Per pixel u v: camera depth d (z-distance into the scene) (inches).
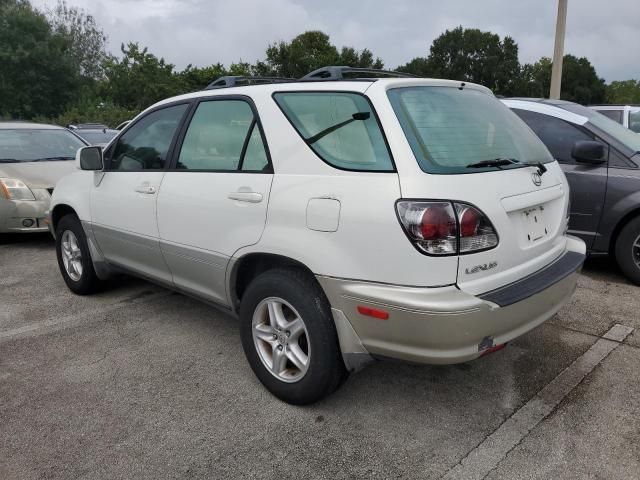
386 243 97.3
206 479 99.3
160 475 100.5
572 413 116.7
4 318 175.6
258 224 117.7
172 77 1354.6
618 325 160.7
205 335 160.1
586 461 101.7
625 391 124.7
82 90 1389.0
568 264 119.7
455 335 95.3
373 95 107.1
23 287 207.2
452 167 101.1
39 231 264.2
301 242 108.7
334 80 115.6
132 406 123.0
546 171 123.7
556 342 150.0
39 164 279.6
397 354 101.0
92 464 103.7
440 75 2237.9
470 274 97.7
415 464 102.0
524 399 122.6
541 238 117.4
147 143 156.6
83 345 154.5
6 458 105.8
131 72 1334.9
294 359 117.3
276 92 122.6
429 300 94.6
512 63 2182.6
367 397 124.4
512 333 103.8
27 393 128.9
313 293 110.3
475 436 109.7
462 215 95.9
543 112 214.4
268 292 117.3
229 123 131.0
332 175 106.7
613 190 192.7
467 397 124.0
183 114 146.1
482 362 139.6
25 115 1279.5
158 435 112.1
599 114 222.1
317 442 108.8
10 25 1258.0
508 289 103.3
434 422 114.7
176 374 137.1
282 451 106.3
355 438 109.9
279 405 122.0
